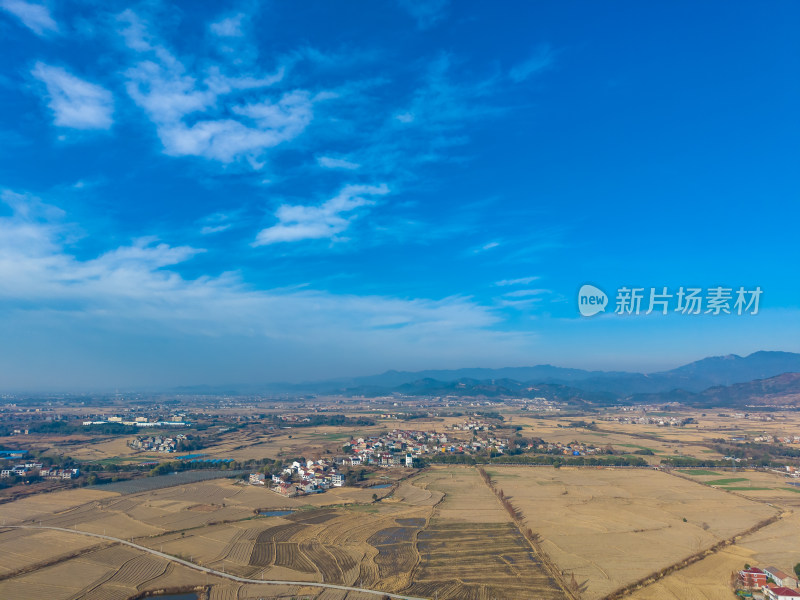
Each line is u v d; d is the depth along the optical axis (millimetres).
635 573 121812
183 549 137875
